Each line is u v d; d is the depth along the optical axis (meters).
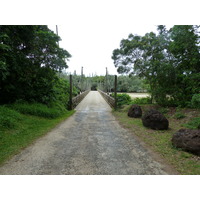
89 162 2.72
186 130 3.35
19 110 5.92
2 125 4.26
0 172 2.36
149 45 8.92
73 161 2.75
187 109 6.87
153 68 7.97
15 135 4.04
